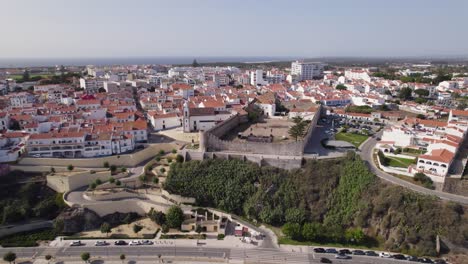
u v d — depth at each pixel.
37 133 145.62
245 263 92.50
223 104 197.75
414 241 96.25
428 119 182.25
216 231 107.94
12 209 108.75
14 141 142.50
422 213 98.00
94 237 104.75
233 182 120.88
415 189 106.31
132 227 111.12
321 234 101.81
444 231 94.31
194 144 151.88
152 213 113.50
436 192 105.56
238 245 100.69
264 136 149.38
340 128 177.75
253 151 133.12
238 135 154.25
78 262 92.44
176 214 108.56
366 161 126.31
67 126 155.12
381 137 158.38
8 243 100.31
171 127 186.12
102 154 140.62
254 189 119.00
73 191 122.06
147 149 147.25
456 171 111.94
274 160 125.69
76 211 109.88
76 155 138.50
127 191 123.06
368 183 110.88
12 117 166.00
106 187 123.25
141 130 157.25
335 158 125.88
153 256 95.06
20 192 116.69
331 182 116.50
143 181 127.44
